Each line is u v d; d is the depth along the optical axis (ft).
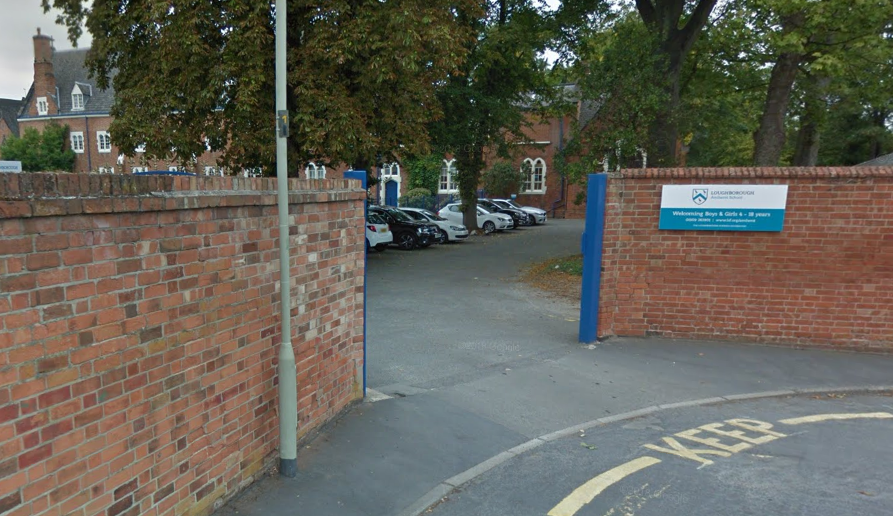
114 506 9.37
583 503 13.35
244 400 12.76
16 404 7.68
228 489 12.39
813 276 25.05
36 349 7.91
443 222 75.87
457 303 36.65
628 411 19.06
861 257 24.54
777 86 51.65
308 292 15.25
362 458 15.08
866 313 24.79
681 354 24.68
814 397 20.56
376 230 64.44
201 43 34.86
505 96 77.66
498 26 66.95
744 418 18.58
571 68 69.62
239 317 12.37
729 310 26.02
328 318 16.49
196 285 10.99
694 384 21.48
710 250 25.86
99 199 8.70
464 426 17.52
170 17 34.55
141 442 9.86
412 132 45.19
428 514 12.81
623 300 26.96
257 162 42.78
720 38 57.62
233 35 34.68
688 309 26.40
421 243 69.26
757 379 22.03
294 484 13.52
